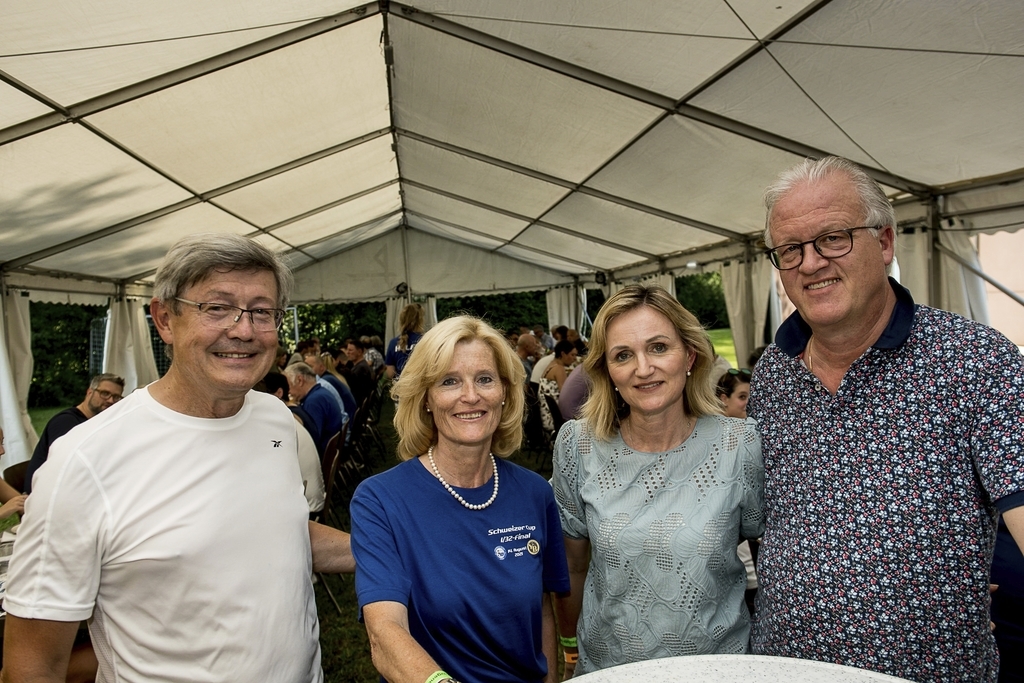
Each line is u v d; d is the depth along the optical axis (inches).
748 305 263.7
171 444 45.7
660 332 53.1
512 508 53.1
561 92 163.8
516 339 424.2
